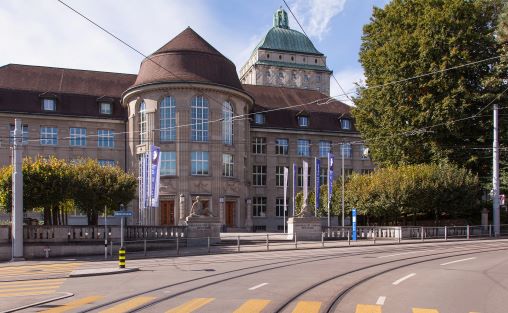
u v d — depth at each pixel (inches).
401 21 1587.1
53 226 1120.2
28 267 898.1
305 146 2549.2
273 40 4259.4
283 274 632.4
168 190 1934.1
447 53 1448.1
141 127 2039.9
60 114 2140.7
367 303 424.2
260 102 2554.1
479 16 1471.5
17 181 1065.5
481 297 457.4
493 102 1453.0
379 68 1621.6
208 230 1279.5
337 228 1412.4
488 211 1590.8
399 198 1430.9
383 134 1621.6
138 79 2069.4
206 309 398.6
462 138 1519.4
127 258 1033.5
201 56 2022.6
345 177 1844.2
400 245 1169.4
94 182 1257.4
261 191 2456.9
